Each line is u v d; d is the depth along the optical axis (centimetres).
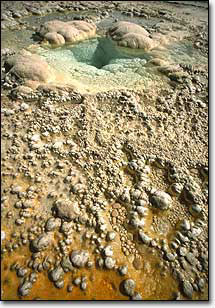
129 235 176
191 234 178
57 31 411
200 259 168
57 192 193
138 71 339
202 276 162
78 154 216
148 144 232
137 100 283
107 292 154
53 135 233
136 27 429
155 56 377
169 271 162
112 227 178
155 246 171
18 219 177
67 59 361
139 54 388
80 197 190
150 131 245
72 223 176
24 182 198
